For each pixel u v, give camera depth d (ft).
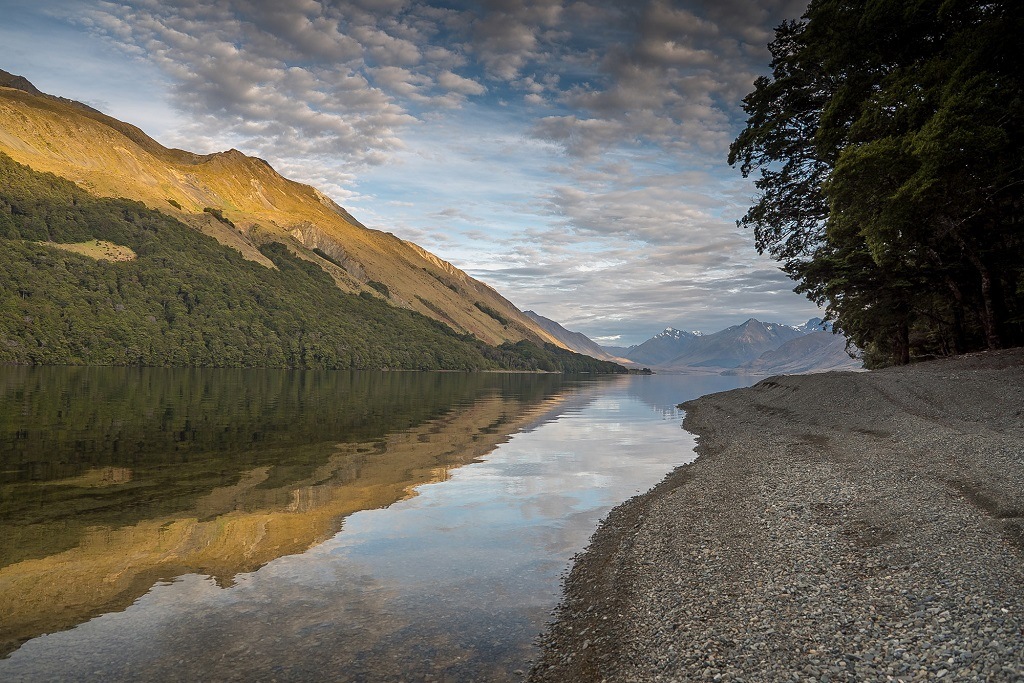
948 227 108.78
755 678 20.81
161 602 32.14
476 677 24.49
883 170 87.15
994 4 81.51
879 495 44.14
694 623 26.89
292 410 148.87
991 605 24.04
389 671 24.94
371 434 108.06
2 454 74.64
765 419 116.98
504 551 42.06
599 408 197.16
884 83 100.83
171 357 474.90
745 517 43.80
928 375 110.11
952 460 53.06
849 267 140.97
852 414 94.68
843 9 101.45
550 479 69.56
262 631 28.71
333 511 52.65
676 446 99.86
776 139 141.08
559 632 28.96
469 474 71.97
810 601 27.30
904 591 26.81
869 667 20.61
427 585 35.27
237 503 54.19
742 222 156.56
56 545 41.19
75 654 26.16
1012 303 145.38
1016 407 77.87
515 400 232.12
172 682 23.85
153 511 50.60
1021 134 81.92
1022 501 37.88
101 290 492.95
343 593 33.83
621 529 47.01
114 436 92.58
